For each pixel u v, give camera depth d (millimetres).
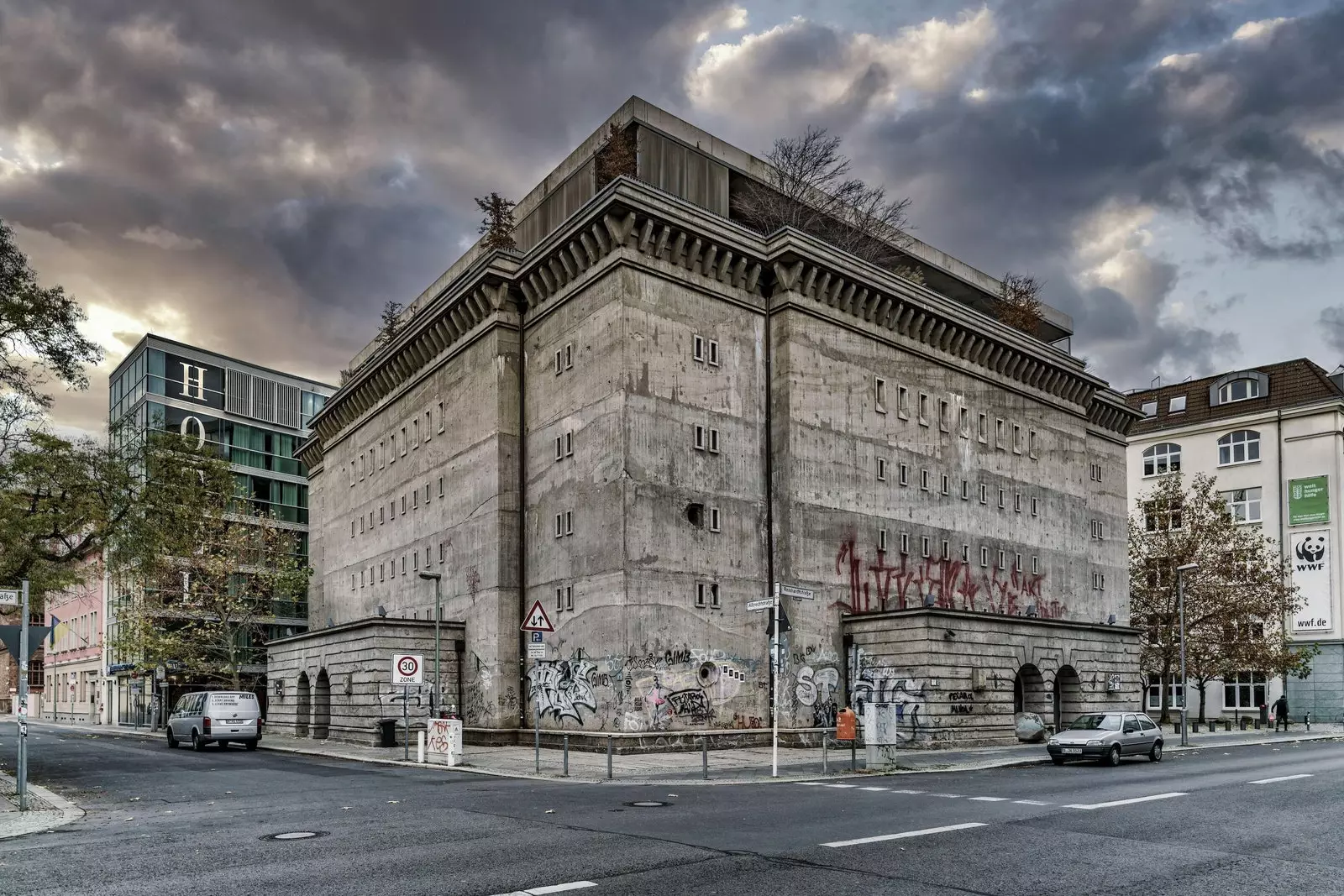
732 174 44250
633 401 35375
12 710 114438
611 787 22344
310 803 19375
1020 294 57688
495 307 42156
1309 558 70375
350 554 57281
